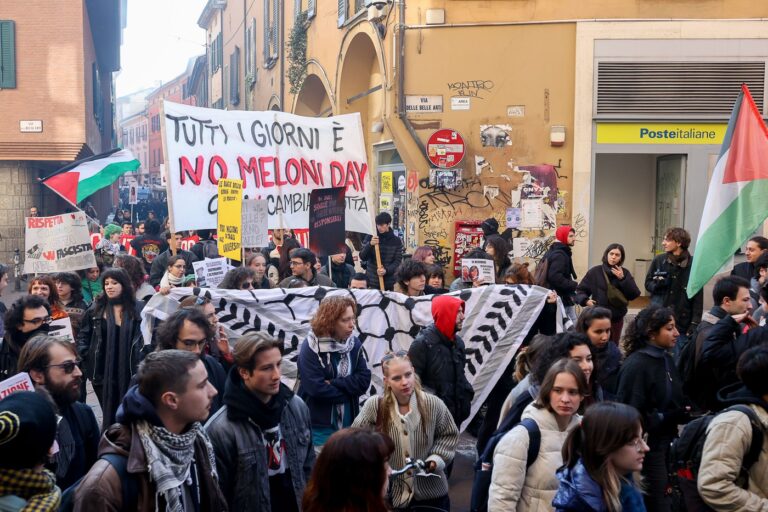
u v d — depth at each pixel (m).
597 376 5.44
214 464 3.92
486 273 10.43
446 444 5.35
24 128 24.81
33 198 25.56
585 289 10.64
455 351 6.63
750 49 15.44
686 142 15.60
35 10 24.75
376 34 17.08
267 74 30.84
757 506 4.30
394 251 12.44
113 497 3.49
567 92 15.69
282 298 8.01
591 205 15.71
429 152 15.63
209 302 6.68
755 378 4.40
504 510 4.36
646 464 5.91
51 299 8.27
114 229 18.00
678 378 6.00
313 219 9.91
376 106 20.12
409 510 5.17
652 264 10.50
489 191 15.82
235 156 9.88
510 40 15.70
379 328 8.21
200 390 3.67
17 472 3.41
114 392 7.76
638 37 15.48
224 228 9.09
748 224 7.29
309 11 23.50
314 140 10.53
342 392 6.11
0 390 4.41
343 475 3.22
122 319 7.83
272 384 4.34
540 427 4.48
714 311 7.00
